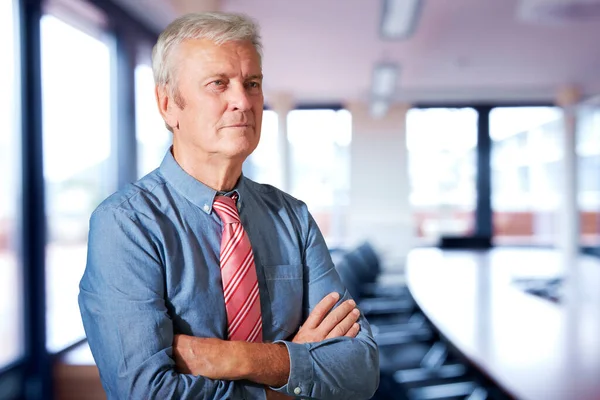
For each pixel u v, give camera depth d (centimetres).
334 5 410
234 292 107
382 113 730
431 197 854
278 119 772
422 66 627
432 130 838
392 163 829
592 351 236
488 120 838
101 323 98
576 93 754
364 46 535
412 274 466
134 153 418
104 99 404
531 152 854
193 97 104
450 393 280
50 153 312
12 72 288
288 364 105
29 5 289
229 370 100
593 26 470
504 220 878
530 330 275
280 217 124
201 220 109
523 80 711
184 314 103
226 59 104
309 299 125
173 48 107
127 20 402
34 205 296
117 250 100
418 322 398
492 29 479
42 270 299
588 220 847
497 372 210
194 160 110
